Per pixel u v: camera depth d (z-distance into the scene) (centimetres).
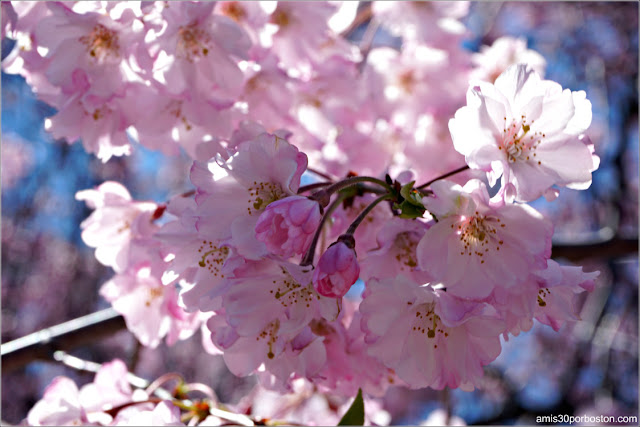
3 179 136
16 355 49
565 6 130
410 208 37
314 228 36
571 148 36
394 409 114
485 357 37
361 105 52
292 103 48
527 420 105
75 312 131
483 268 36
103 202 44
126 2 41
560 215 128
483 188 35
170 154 46
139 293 44
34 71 44
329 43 50
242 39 42
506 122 36
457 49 54
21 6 43
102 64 43
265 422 42
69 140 45
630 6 126
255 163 37
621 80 123
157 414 40
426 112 54
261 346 39
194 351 135
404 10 53
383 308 37
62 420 42
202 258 39
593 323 107
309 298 37
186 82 43
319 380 40
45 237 136
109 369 44
